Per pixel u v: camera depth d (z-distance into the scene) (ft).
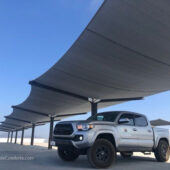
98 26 33.71
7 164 27.27
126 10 30.01
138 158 36.73
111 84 57.52
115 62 44.27
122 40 36.42
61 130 25.89
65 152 30.53
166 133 32.35
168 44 36.11
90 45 39.11
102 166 23.95
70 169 23.30
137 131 28.04
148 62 42.78
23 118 156.56
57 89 66.49
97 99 72.33
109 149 24.58
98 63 45.68
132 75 50.06
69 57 45.11
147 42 36.24
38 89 73.46
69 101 84.58
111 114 28.17
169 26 31.86
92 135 23.84
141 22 31.94
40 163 28.37
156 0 27.48
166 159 31.68
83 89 63.87
